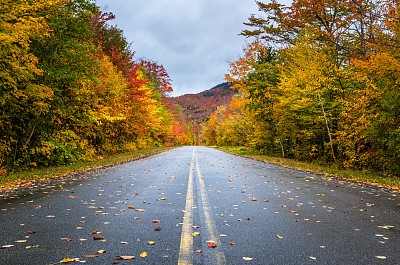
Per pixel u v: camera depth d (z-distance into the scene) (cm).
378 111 1286
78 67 1397
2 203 598
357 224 459
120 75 2306
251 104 2741
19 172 1152
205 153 3247
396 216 512
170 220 479
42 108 1235
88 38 1544
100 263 300
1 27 824
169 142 6712
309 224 459
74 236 389
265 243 368
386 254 330
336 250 343
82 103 1686
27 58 1002
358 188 839
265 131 2822
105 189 788
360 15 1414
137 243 364
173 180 982
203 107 17738
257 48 2780
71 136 1681
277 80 2475
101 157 2033
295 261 309
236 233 411
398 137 1217
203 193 738
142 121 2955
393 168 1352
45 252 329
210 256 322
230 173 1221
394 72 1007
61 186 834
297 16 1591
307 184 917
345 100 1520
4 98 1033
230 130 4662
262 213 532
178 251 337
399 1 1048
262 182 956
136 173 1195
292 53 1923
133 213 523
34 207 563
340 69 1611
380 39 1172
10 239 373
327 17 1620
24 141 1321
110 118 1862
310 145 2148
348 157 1652
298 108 1895
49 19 1262
